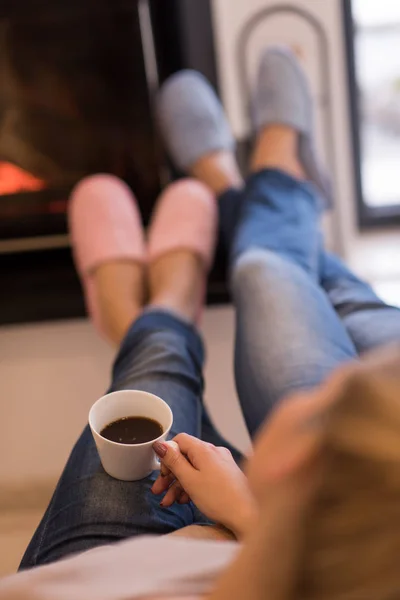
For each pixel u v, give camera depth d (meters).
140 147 1.46
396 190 1.69
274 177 1.32
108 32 1.36
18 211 1.46
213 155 1.46
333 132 1.50
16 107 1.42
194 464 0.69
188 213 1.33
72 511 0.70
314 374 0.82
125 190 1.41
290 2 1.43
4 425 1.27
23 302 1.37
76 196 1.39
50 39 1.36
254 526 0.31
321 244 1.27
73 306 1.36
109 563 0.51
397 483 0.25
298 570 0.27
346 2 1.48
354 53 1.53
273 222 1.22
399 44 1.59
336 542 0.26
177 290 1.21
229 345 1.34
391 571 0.25
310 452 0.28
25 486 1.20
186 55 1.49
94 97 1.42
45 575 0.49
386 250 1.62
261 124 1.40
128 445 0.68
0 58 1.37
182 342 0.98
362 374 0.27
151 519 0.69
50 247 1.46
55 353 1.36
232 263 1.14
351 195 1.63
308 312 0.93
